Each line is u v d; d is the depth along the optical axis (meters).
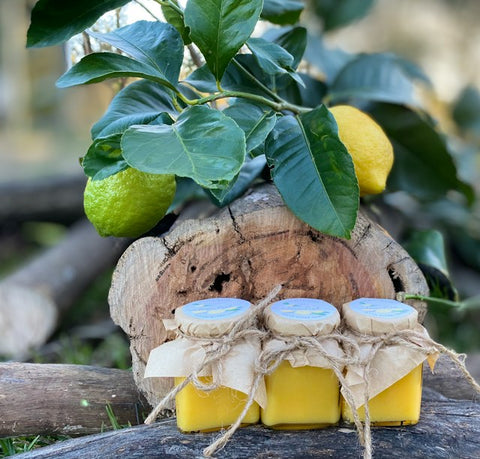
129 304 0.70
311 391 0.64
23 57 2.89
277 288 0.64
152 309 0.71
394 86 0.98
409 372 0.64
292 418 0.65
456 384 0.79
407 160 0.96
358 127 0.74
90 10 0.71
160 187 0.70
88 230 1.49
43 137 2.79
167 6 0.75
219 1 0.66
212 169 0.59
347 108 0.76
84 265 1.37
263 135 0.69
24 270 1.34
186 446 0.63
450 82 1.76
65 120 2.89
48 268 1.33
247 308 0.65
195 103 0.69
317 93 0.95
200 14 0.66
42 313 1.25
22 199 1.73
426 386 0.79
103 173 0.66
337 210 0.67
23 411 0.71
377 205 1.04
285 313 0.64
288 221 0.70
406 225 1.21
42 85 2.93
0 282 1.31
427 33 1.87
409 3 1.87
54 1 0.70
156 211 0.71
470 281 1.34
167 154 0.61
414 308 0.69
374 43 1.89
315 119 0.70
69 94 2.84
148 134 0.63
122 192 0.69
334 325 0.63
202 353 0.62
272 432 0.65
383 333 0.64
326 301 0.72
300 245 0.71
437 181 0.96
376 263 0.72
